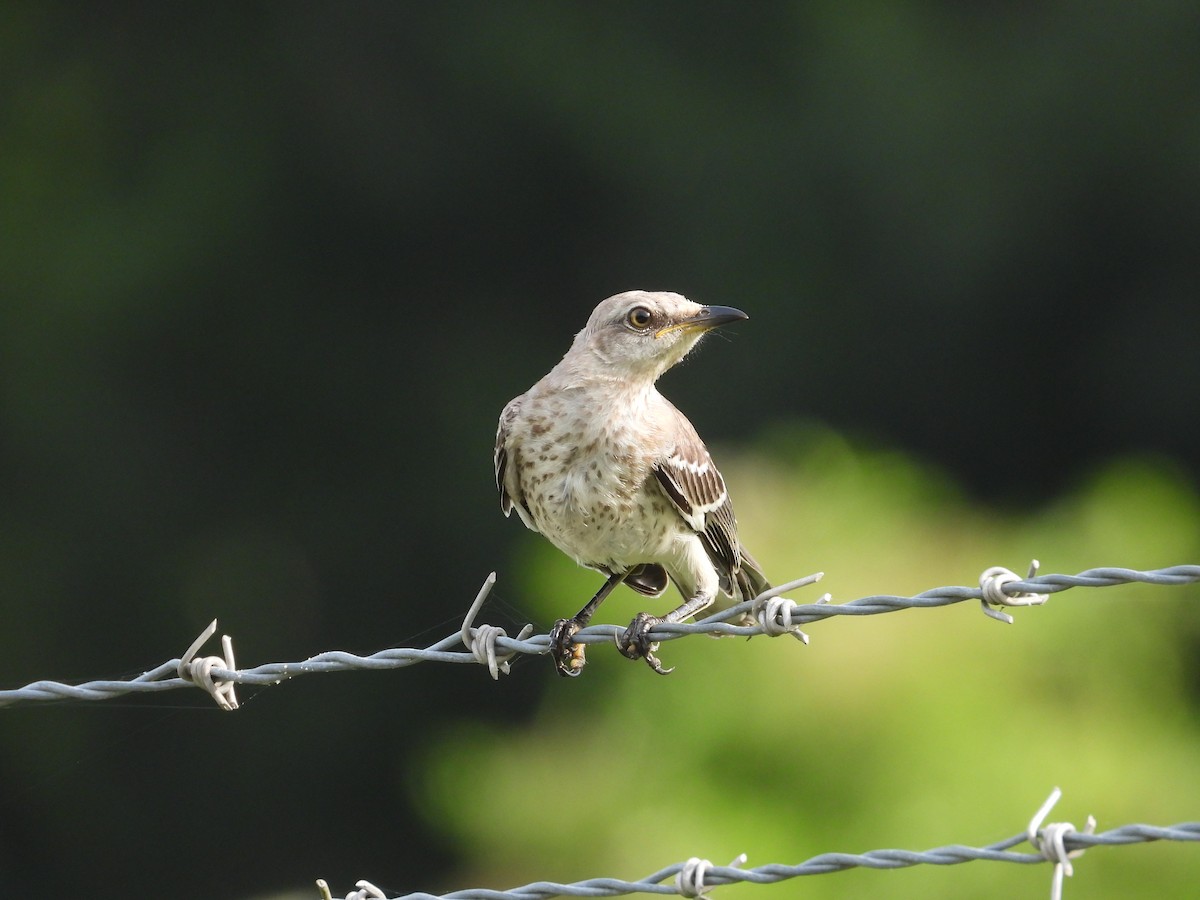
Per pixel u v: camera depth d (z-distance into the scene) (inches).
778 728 356.2
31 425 619.2
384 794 594.2
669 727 366.6
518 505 262.7
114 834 583.2
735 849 346.3
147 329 633.6
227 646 191.8
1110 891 344.5
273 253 648.4
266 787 594.6
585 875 372.5
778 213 645.3
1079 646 373.1
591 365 253.6
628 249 659.4
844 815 349.7
